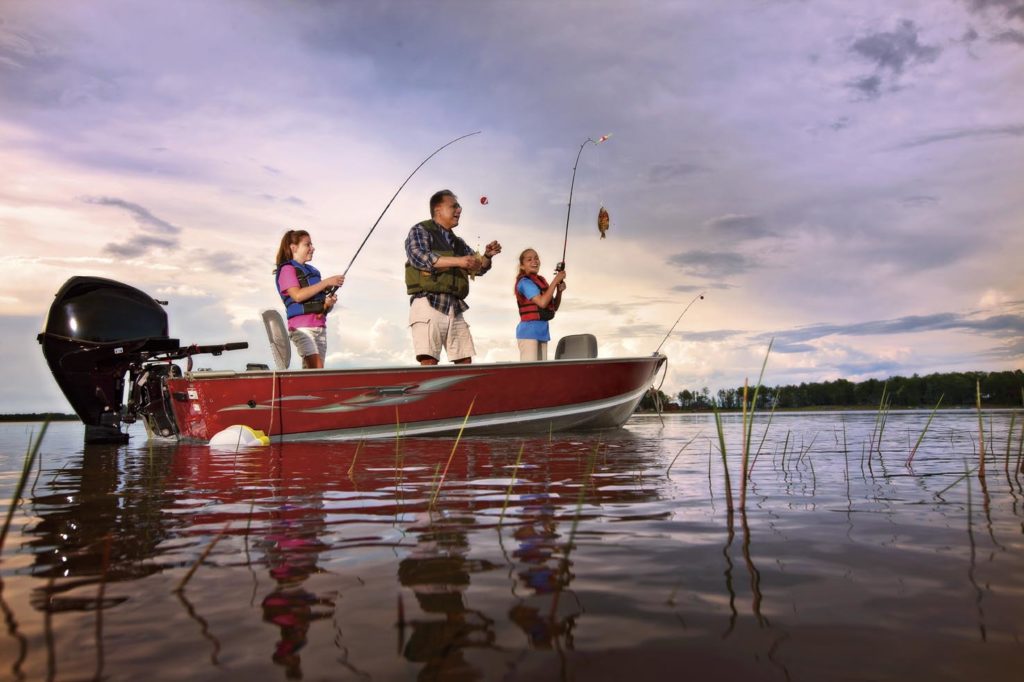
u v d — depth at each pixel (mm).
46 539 1285
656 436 4953
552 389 5543
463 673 611
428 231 5195
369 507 1638
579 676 604
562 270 5684
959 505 1561
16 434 8688
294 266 5281
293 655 668
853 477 2172
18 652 688
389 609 812
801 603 811
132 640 720
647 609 795
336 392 5070
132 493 2016
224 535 1302
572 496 1787
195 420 5164
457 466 2689
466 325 5492
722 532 1264
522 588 892
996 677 593
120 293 6520
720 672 609
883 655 646
